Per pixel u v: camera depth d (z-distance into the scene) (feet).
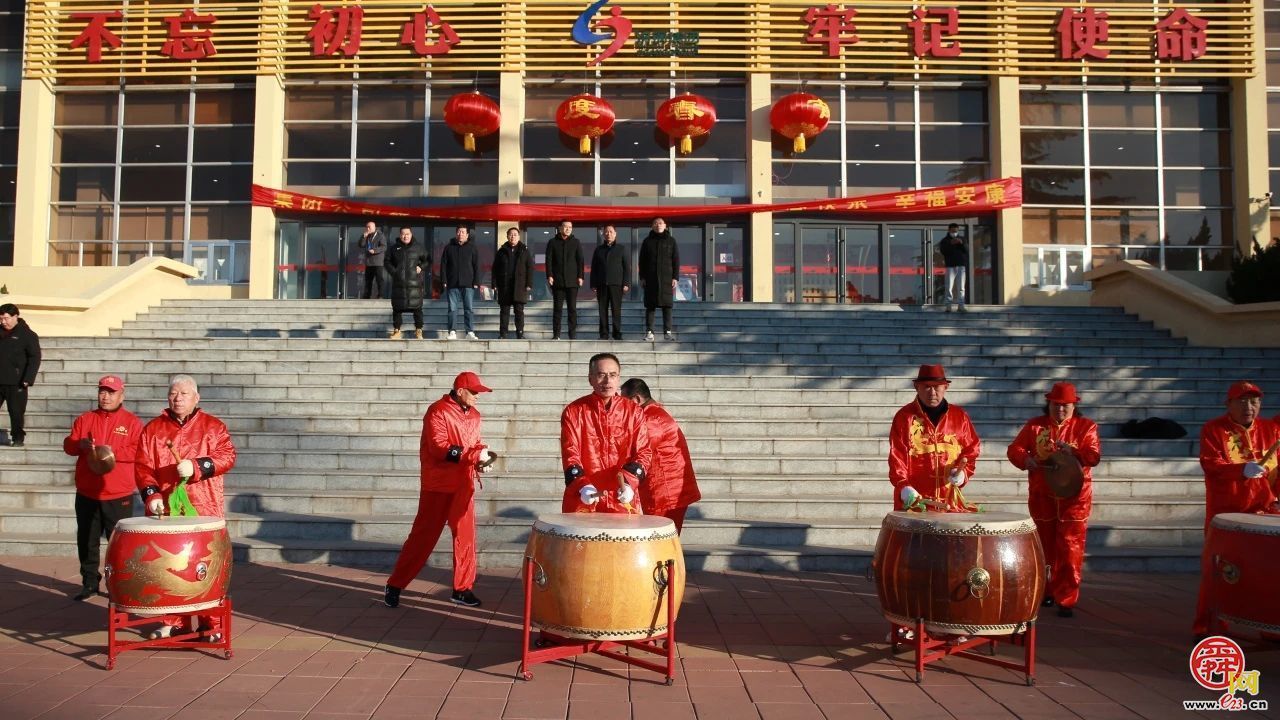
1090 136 63.72
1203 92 63.77
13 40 65.72
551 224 62.59
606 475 17.26
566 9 62.69
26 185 62.08
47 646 16.67
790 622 18.99
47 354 37.73
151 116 64.28
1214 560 16.19
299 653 16.39
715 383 35.91
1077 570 19.70
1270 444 18.40
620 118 64.08
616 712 13.52
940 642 15.94
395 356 37.70
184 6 63.10
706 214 62.08
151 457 17.22
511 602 20.40
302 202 61.36
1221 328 45.32
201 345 38.83
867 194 63.41
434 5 62.75
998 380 37.27
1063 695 14.56
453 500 19.86
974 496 28.35
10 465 28.91
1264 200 61.31
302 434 30.96
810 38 62.28
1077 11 62.39
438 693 14.29
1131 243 63.05
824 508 26.91
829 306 49.39
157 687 14.42
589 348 39.70
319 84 63.41
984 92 64.13
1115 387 37.78
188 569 15.52
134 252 63.52
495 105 60.90
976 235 62.95
